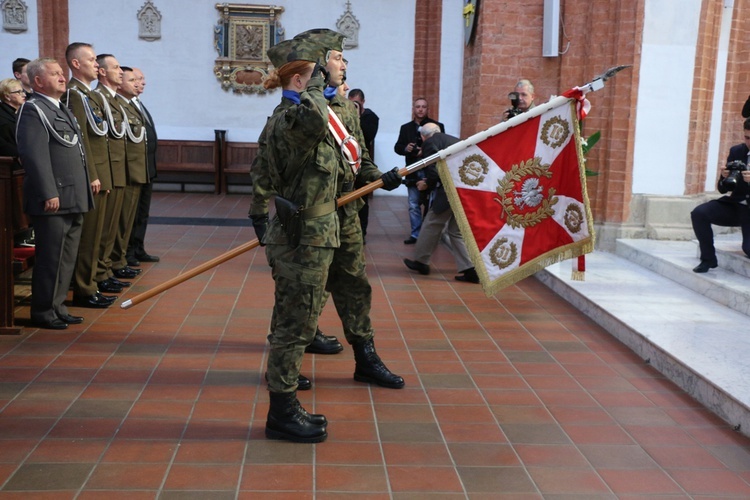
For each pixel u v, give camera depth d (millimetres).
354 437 3812
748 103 6527
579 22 8555
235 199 13156
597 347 5426
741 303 5867
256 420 3986
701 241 6613
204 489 3230
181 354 5000
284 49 3791
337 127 3947
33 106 5184
